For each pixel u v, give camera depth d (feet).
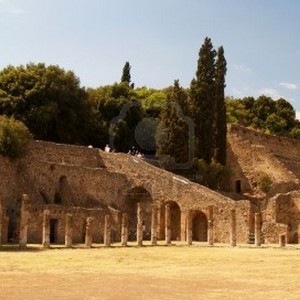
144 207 288.10
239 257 178.19
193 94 318.24
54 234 242.78
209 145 314.35
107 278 122.31
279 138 384.27
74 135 323.98
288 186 319.68
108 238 225.56
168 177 284.61
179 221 281.95
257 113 473.67
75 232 247.70
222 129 320.50
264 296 100.42
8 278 118.93
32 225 234.99
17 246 205.05
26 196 200.54
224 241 260.83
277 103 476.95
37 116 300.61
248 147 344.90
